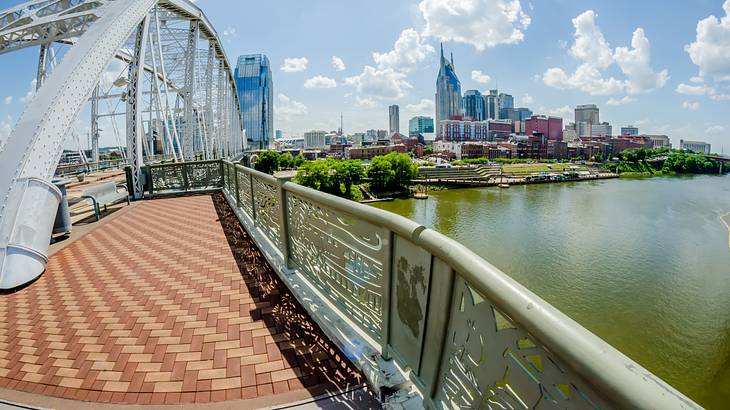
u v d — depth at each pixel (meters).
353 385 2.07
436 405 1.57
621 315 17.34
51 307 3.23
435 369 1.54
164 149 22.47
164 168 10.12
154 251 4.85
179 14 20.48
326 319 2.65
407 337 1.80
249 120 172.50
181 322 2.88
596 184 85.50
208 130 28.34
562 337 0.81
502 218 41.28
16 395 2.08
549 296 19.64
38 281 3.87
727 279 21.83
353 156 137.00
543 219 40.78
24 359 2.43
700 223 38.88
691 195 62.50
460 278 1.32
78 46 6.94
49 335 2.74
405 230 1.62
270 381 2.13
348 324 2.52
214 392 2.06
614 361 0.71
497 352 1.11
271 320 2.88
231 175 8.00
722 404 11.43
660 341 14.98
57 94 5.75
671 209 47.97
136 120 9.54
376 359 2.11
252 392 2.05
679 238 32.16
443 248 1.33
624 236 32.72
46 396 2.07
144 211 7.71
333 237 2.59
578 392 0.81
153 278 3.87
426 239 1.46
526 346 0.98
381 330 2.09
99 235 5.80
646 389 0.63
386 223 1.80
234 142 50.38
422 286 1.60
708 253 27.38
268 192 4.38
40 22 10.16
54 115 5.58
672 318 16.92
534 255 26.92
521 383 1.01
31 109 5.45
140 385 2.14
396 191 66.75
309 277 3.18
